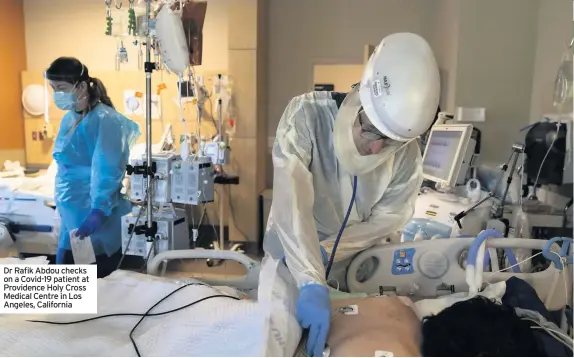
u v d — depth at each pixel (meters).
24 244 3.15
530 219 2.54
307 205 1.19
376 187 1.45
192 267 3.00
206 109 4.00
